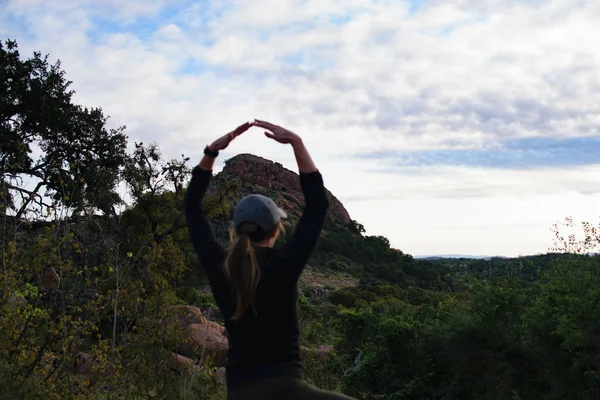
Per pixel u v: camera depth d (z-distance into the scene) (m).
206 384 7.93
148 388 7.51
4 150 31.50
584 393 6.56
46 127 34.25
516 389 7.02
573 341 6.59
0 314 7.86
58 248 8.27
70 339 7.73
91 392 7.66
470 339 7.42
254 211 2.41
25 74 35.00
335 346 10.00
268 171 132.25
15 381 7.37
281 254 2.33
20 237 8.88
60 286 8.26
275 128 2.60
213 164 2.71
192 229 2.57
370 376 8.45
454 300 8.88
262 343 2.23
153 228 31.59
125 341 7.78
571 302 6.84
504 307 7.53
